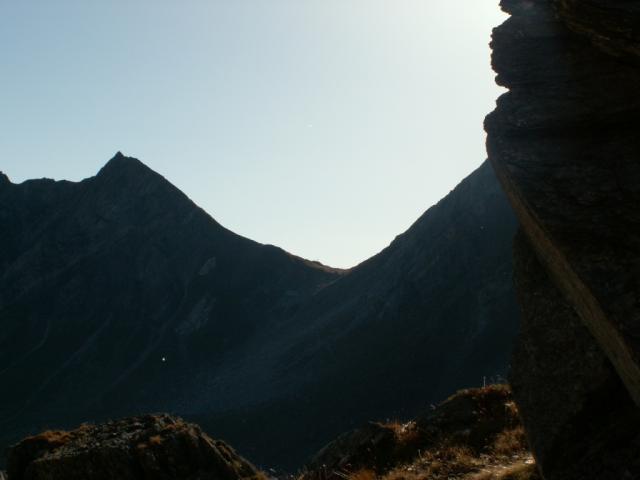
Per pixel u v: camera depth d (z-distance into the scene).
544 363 10.00
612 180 9.07
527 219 9.84
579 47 11.05
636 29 9.36
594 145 9.77
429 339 186.25
